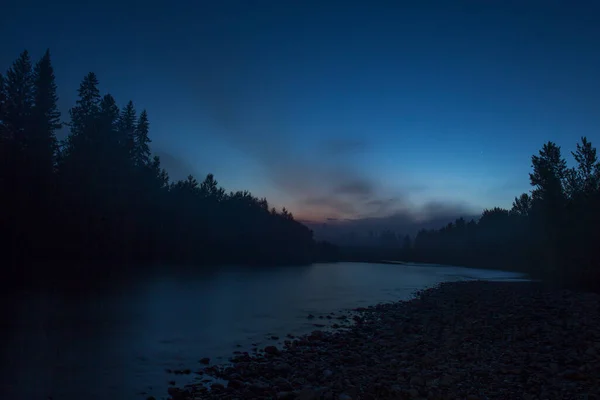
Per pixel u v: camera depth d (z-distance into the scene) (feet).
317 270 250.98
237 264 278.87
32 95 172.04
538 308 75.82
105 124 201.77
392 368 39.17
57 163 186.91
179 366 41.50
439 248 476.13
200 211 292.81
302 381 35.50
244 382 36.04
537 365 37.83
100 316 67.82
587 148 162.81
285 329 62.95
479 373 35.68
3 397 30.89
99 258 198.59
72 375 37.01
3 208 149.89
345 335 57.16
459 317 69.00
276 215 380.78
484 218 425.69
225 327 63.46
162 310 77.56
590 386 31.73
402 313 78.69
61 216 175.22
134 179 224.74
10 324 57.36
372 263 408.87
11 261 153.69
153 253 242.78
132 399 31.71
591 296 95.76
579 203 156.04
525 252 257.34
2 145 155.43
